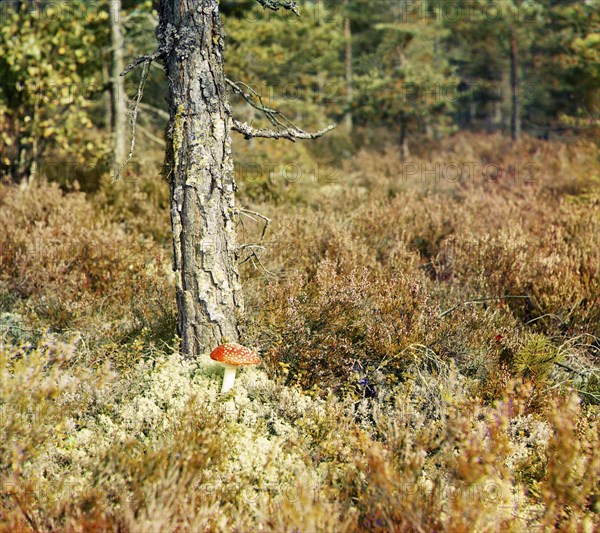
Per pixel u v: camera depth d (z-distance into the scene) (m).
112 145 10.52
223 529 2.91
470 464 3.19
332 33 17.00
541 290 5.86
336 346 4.59
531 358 4.72
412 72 17.66
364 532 2.94
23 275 6.09
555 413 3.61
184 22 4.38
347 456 3.61
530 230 8.19
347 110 18.70
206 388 4.14
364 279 5.27
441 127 20.06
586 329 5.50
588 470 3.30
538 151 16.48
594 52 14.56
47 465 3.38
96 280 6.09
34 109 10.11
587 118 15.27
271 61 14.01
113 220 8.45
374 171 15.28
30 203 8.07
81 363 4.46
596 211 8.37
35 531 2.79
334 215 8.50
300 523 2.81
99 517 2.80
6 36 9.52
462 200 10.30
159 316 5.11
